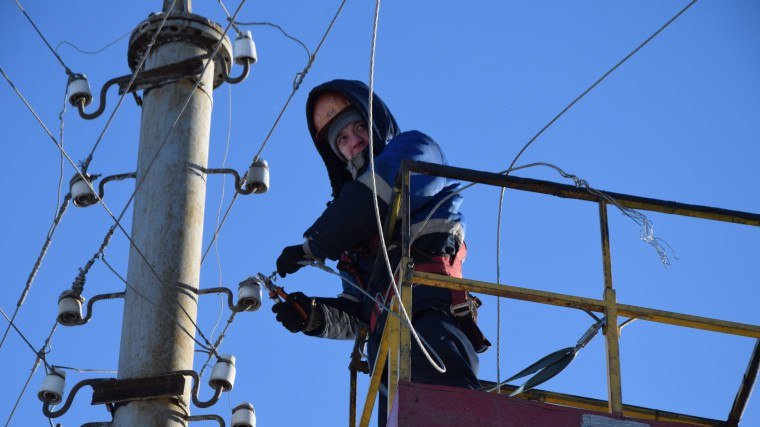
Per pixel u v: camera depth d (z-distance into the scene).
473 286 7.78
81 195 9.77
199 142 9.58
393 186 8.77
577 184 8.22
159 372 8.70
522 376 8.62
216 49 9.82
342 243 8.94
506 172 8.23
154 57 9.85
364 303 9.31
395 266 8.85
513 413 7.35
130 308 8.93
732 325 7.95
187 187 9.35
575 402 9.38
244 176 9.98
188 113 9.61
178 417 8.61
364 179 8.91
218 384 9.02
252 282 9.45
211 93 9.86
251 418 9.36
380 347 8.32
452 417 7.27
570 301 7.83
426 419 7.24
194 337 8.93
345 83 10.05
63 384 9.64
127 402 8.60
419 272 7.79
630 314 7.88
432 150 9.15
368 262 9.27
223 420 8.84
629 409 9.27
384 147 9.98
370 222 8.88
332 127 10.05
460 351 8.50
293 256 9.15
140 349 8.77
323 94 10.14
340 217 8.88
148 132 9.52
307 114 10.24
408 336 7.47
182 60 9.77
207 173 9.61
